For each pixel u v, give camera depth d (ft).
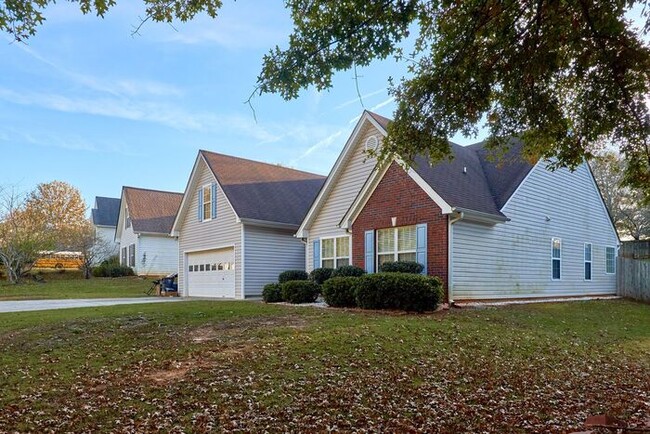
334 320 34.32
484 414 17.80
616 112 18.01
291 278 57.82
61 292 79.56
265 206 68.74
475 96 19.44
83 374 21.70
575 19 16.58
